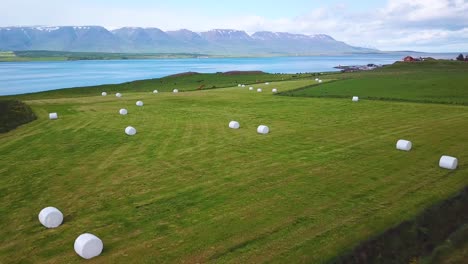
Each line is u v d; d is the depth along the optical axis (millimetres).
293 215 10203
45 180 13492
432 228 9781
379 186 12148
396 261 8594
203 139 19469
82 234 8672
